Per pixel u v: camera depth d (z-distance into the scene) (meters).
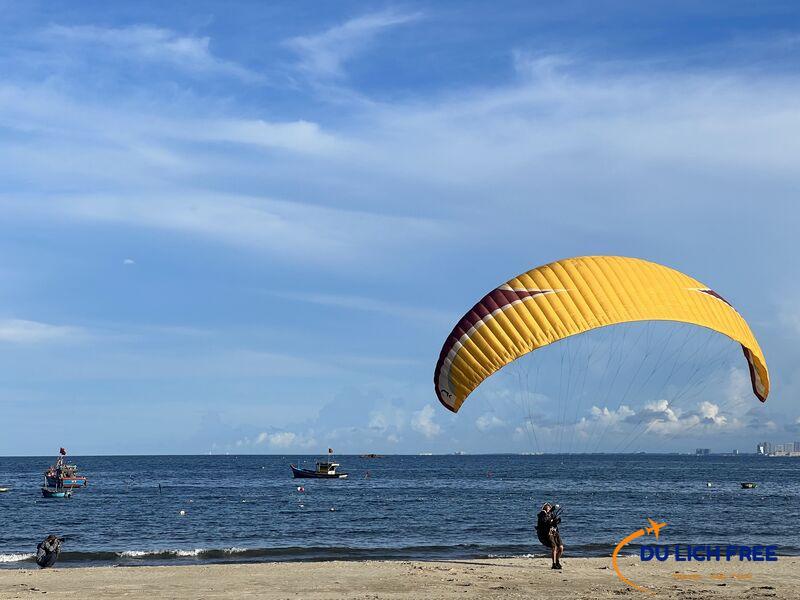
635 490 114.50
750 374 30.33
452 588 25.80
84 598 24.38
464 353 28.48
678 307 27.69
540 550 40.91
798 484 135.38
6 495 100.88
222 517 67.00
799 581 27.41
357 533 53.62
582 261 29.39
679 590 25.48
